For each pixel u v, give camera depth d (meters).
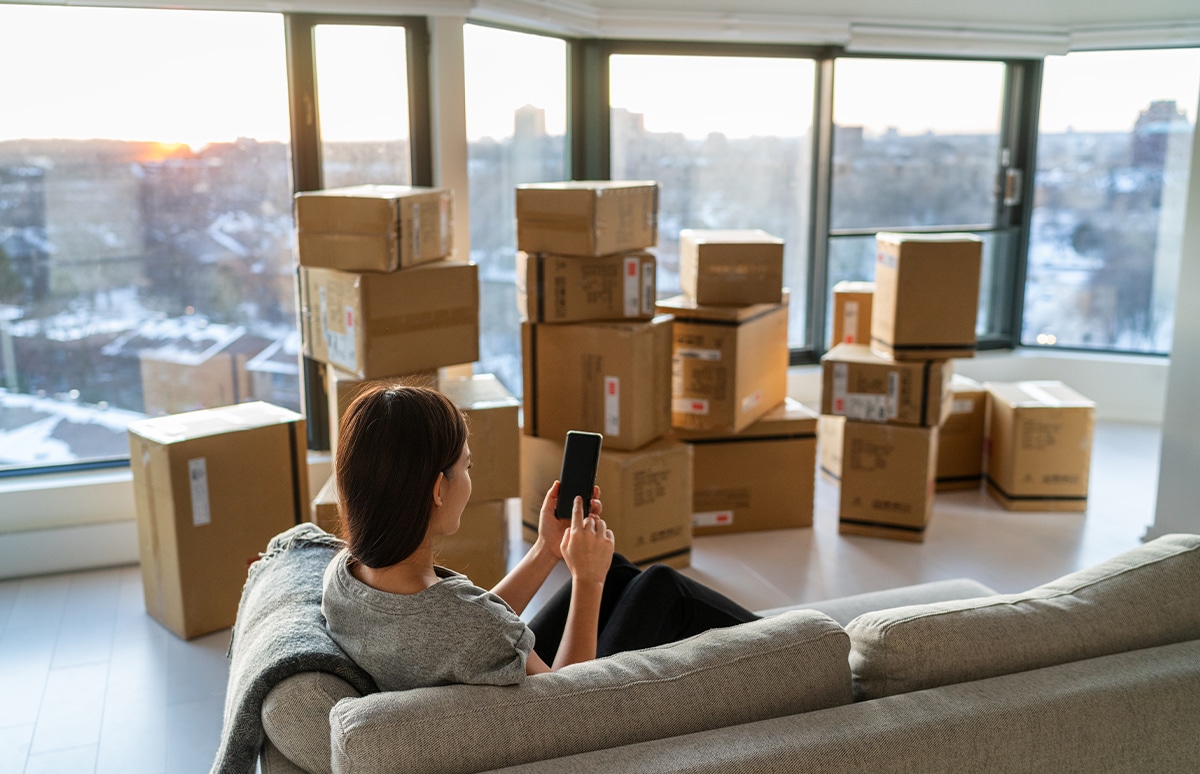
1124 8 4.74
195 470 2.86
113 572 3.41
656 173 4.60
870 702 1.29
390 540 1.22
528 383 3.46
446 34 3.60
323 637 1.34
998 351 5.35
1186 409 3.43
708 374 3.54
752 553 3.58
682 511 3.43
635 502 3.27
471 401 3.12
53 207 3.31
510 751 1.16
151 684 2.70
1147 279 5.11
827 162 4.78
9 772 2.32
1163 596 1.52
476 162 3.89
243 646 1.43
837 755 1.18
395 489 1.20
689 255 3.66
